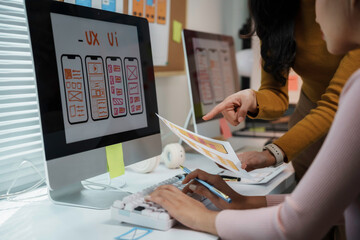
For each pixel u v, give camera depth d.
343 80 0.96
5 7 1.13
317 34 1.15
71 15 0.94
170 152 1.35
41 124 0.85
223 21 2.63
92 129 0.99
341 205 0.54
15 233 0.77
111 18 1.07
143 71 1.19
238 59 2.46
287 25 1.11
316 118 0.99
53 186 0.88
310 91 1.34
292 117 1.52
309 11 1.12
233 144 1.82
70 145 0.92
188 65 1.56
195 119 1.57
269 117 1.25
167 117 1.93
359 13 0.55
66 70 0.92
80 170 0.95
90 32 1.00
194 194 0.90
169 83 1.93
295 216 0.56
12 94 1.18
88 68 0.99
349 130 0.52
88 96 0.98
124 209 0.80
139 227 0.77
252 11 1.12
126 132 1.10
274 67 1.18
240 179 1.09
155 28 1.77
